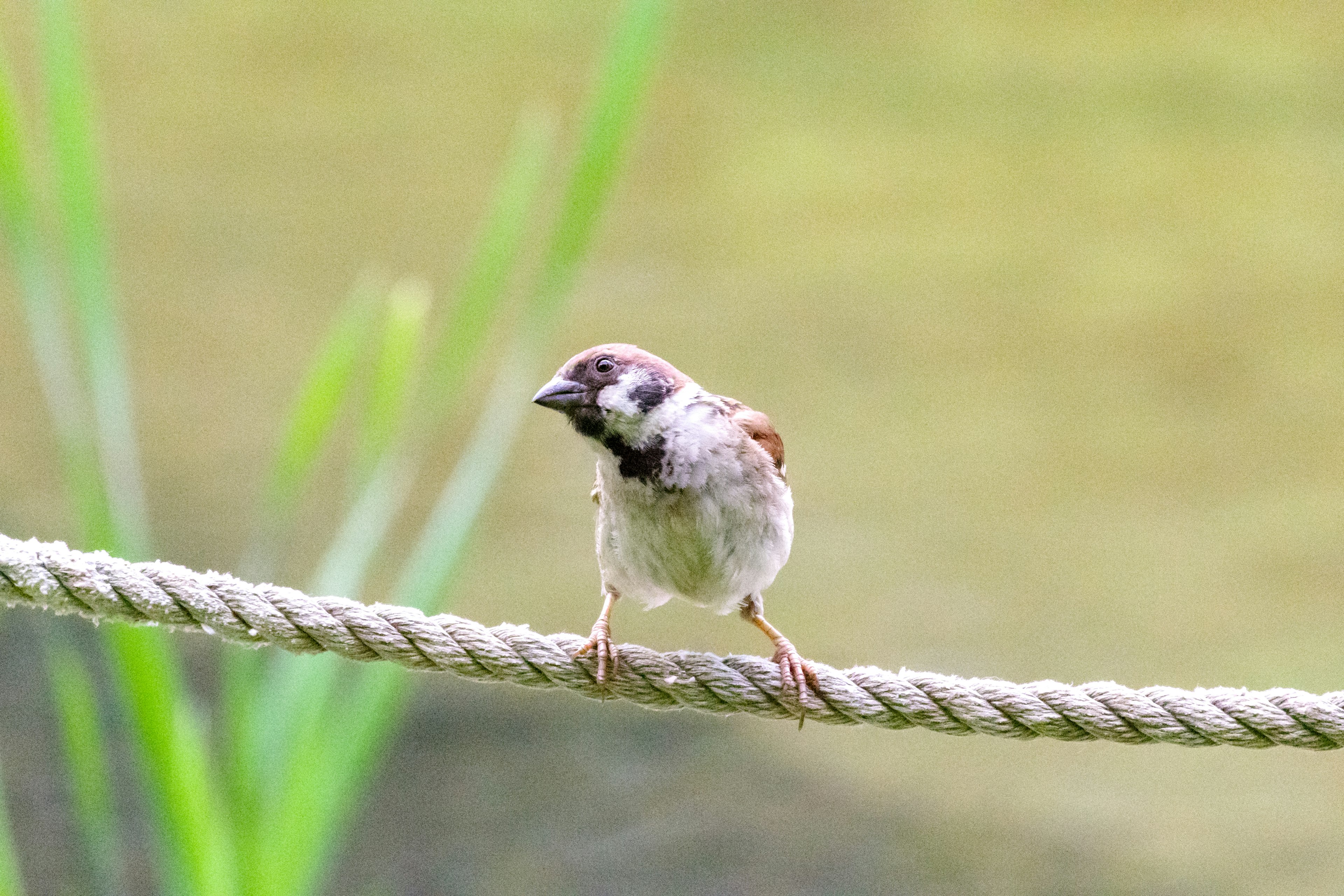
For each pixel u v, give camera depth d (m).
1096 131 18.31
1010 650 12.59
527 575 13.95
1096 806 11.30
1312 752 12.09
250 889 6.20
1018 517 14.13
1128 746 12.27
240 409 15.63
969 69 19.25
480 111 18.67
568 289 7.00
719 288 16.97
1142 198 17.59
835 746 12.23
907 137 18.47
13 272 16.48
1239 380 15.57
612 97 6.85
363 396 15.70
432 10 19.50
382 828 11.02
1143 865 10.57
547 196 17.72
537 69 19.00
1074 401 15.55
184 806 6.12
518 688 12.76
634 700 5.15
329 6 19.02
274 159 18.16
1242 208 17.31
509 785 11.45
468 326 6.99
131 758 11.43
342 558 6.67
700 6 19.50
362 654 4.92
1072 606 13.16
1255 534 13.73
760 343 16.05
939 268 17.06
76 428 6.32
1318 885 10.04
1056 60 19.27
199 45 18.83
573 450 15.70
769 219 17.58
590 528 14.62
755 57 19.39
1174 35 19.30
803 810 11.21
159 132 18.31
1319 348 15.83
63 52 6.46
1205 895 10.17
